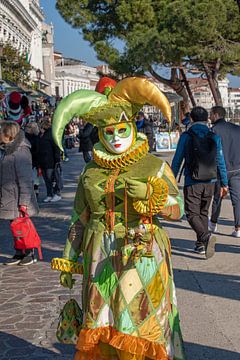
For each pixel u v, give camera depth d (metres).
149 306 3.33
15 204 7.02
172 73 33.19
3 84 21.30
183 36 24.83
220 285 6.14
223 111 8.37
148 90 3.40
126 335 3.28
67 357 4.45
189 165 7.21
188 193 7.30
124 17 29.05
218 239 8.41
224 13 24.19
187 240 8.38
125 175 3.45
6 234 9.39
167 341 3.39
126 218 3.42
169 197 3.47
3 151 7.18
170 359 3.40
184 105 33.94
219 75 34.53
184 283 6.23
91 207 3.55
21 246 7.12
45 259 7.62
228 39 26.14
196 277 6.45
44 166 12.63
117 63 30.20
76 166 21.72
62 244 8.53
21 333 4.96
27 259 7.36
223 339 4.70
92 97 3.51
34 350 4.59
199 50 25.20
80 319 3.72
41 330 5.03
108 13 32.06
